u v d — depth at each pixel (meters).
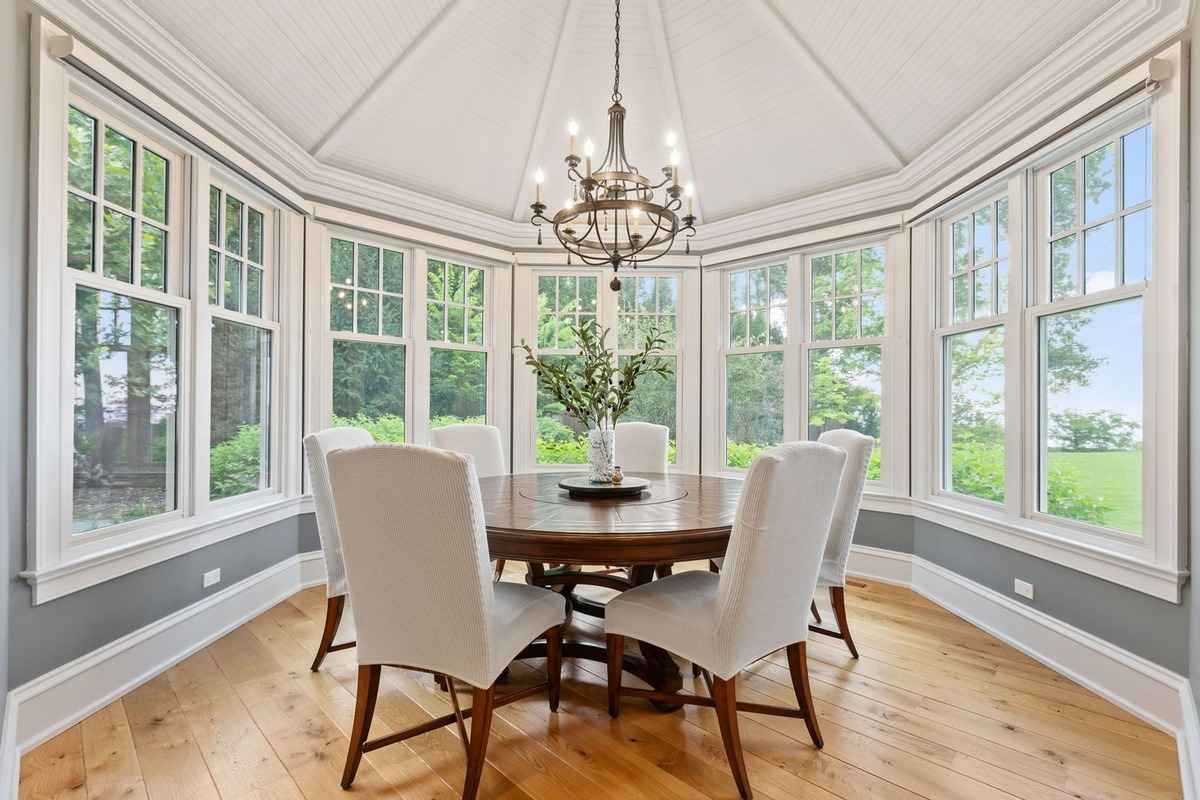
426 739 1.82
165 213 2.45
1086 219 2.34
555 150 4.02
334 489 1.53
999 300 2.86
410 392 3.90
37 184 1.82
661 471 3.47
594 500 2.33
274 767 1.67
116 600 2.09
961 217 3.15
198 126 2.50
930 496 3.30
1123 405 2.15
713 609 1.70
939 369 3.27
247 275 3.02
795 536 1.65
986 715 1.96
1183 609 1.85
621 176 2.22
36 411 1.81
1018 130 2.58
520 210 4.28
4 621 1.64
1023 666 2.35
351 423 3.62
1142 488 2.05
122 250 2.23
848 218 3.69
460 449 3.32
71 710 1.89
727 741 1.55
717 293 4.35
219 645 2.54
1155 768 1.67
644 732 1.86
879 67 2.99
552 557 1.80
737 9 3.12
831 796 1.54
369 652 1.59
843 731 1.86
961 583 2.92
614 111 2.47
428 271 4.04
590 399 2.53
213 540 2.60
